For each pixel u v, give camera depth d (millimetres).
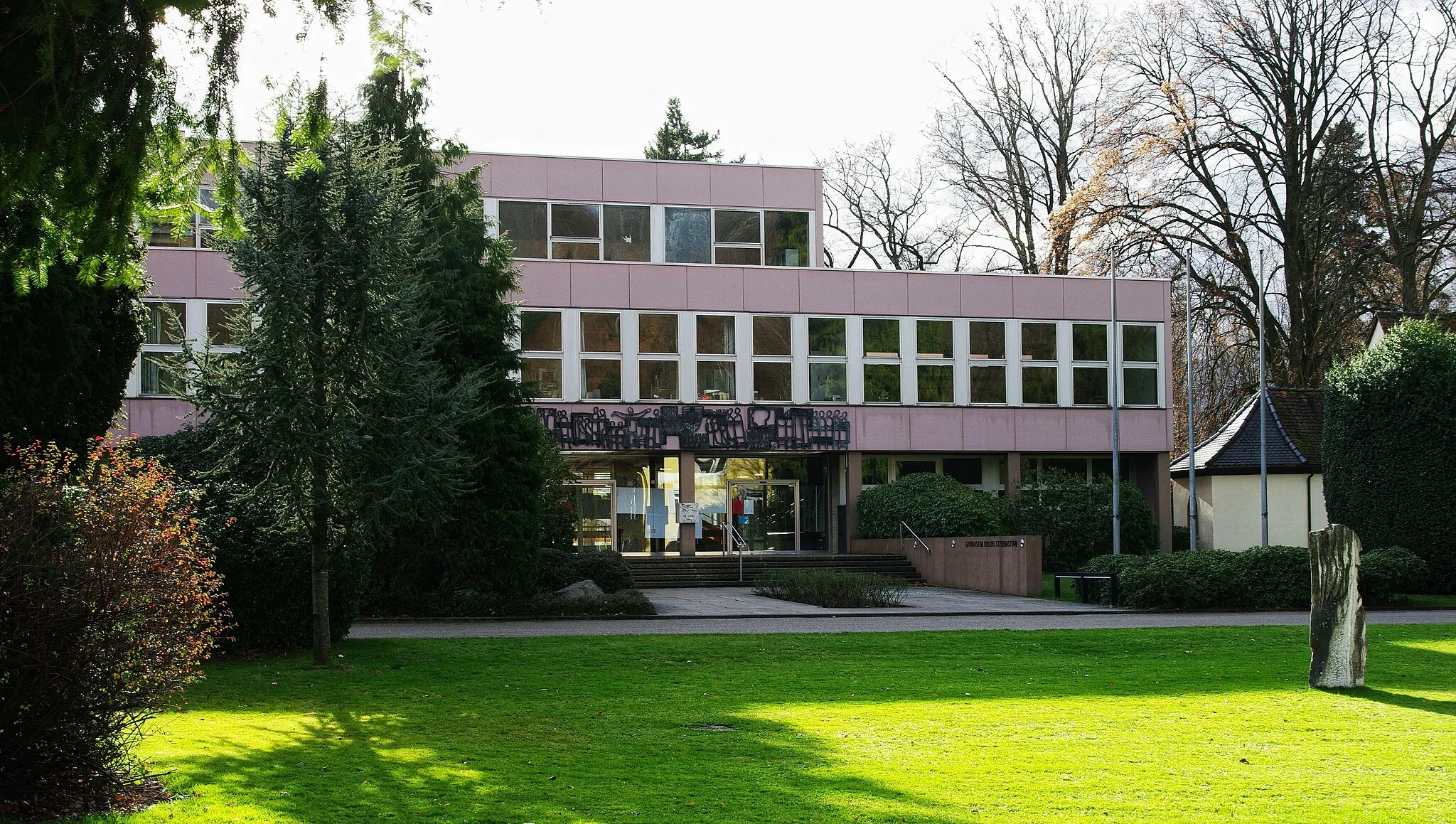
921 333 38094
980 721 11562
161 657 8281
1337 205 39031
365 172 15992
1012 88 46000
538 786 8656
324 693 13367
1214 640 19359
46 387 13109
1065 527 35781
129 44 7629
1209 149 40625
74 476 8906
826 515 38938
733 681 14430
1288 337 42562
